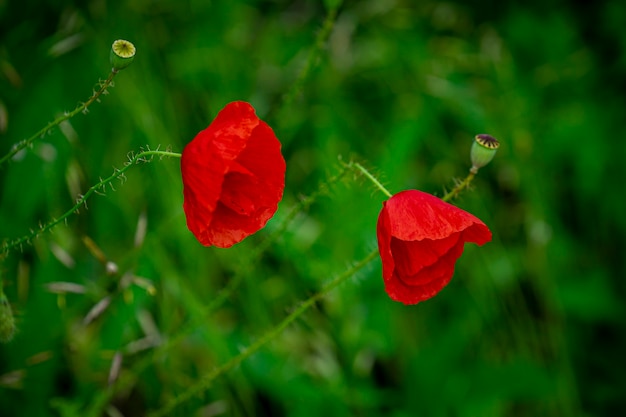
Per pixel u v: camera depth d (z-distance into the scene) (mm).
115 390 651
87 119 746
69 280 711
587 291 811
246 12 828
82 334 696
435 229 549
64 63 750
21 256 710
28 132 726
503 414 788
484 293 801
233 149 531
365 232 764
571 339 821
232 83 797
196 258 738
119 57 539
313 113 807
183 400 636
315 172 799
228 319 743
